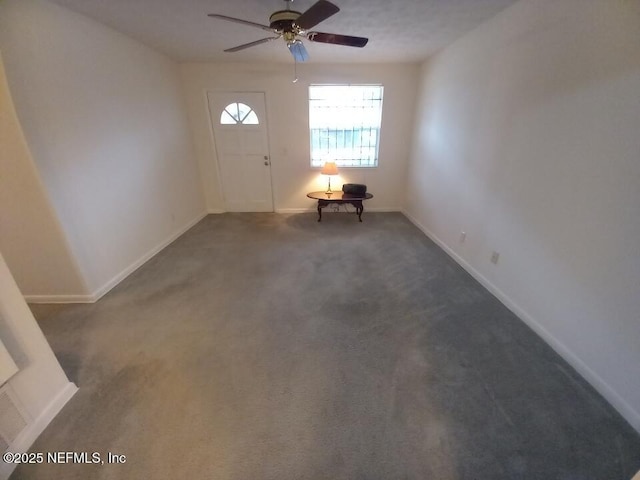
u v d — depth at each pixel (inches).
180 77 158.1
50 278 90.6
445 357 70.1
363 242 143.3
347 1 83.7
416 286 102.7
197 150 177.0
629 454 48.6
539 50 74.4
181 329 80.6
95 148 97.1
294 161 182.1
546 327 75.0
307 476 46.1
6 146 74.5
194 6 86.7
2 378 43.1
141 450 49.7
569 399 58.9
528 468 46.8
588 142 61.8
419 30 106.7
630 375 54.4
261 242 144.1
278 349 73.1
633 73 52.3
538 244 77.0
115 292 99.7
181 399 59.2
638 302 53.0
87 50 93.5
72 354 71.2
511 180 87.0
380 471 46.8
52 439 51.4
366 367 67.4
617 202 56.1
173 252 133.3
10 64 70.8
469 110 109.1
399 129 174.9
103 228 100.3
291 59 150.4
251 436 52.1
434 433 52.4
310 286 102.9
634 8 51.4
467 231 113.0
